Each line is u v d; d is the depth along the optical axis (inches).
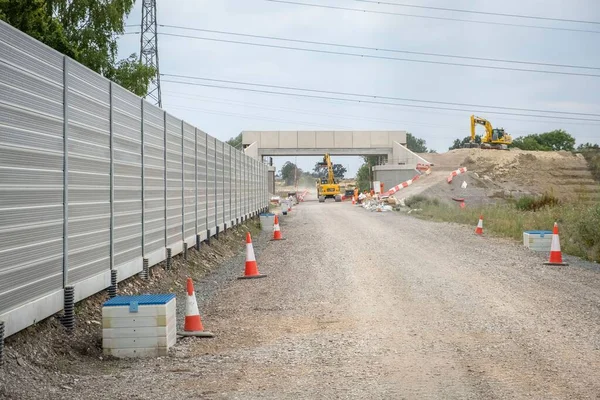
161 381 292.4
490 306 458.0
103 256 426.6
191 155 748.6
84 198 389.4
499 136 3666.3
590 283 558.6
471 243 909.8
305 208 2449.6
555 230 687.1
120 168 468.1
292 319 437.4
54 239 342.3
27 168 307.4
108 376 303.7
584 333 371.6
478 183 2659.9
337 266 690.8
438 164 3454.7
